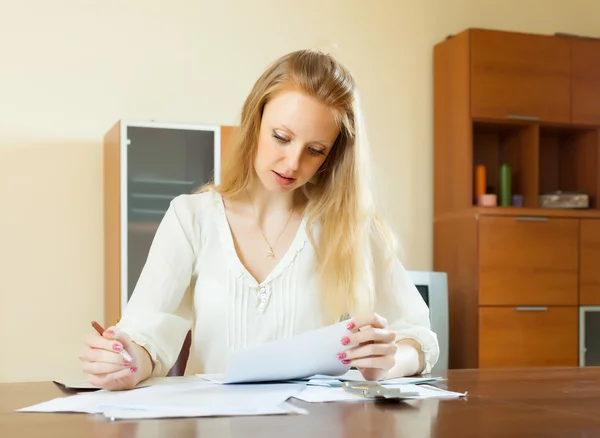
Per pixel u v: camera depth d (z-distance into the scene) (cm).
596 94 445
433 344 176
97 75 398
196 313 178
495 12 467
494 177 466
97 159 397
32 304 387
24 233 386
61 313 390
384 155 446
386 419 110
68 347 391
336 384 144
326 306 180
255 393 131
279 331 176
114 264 369
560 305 423
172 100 409
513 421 110
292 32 431
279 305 177
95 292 395
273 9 427
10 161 385
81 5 396
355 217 181
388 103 448
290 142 165
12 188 385
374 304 186
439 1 458
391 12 450
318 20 436
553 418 112
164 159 366
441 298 392
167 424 106
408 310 186
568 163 478
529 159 439
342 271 179
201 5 415
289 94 164
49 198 390
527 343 416
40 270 388
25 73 388
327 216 182
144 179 362
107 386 134
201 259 178
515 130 452
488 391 143
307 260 181
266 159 168
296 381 148
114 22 401
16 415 113
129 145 361
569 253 425
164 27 409
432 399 131
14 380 383
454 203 432
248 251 181
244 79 421
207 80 416
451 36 441
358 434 99
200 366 175
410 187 450
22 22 388
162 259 172
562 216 425
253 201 184
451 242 434
